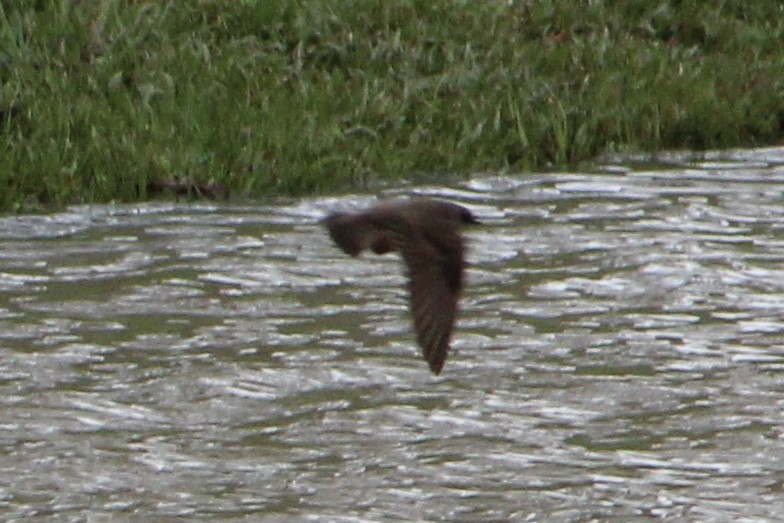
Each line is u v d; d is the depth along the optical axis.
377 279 26.62
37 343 23.39
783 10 43.47
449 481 19.09
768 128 37.56
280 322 24.47
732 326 24.42
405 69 36.72
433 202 11.99
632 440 20.33
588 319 24.64
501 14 39.50
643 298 25.64
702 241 28.72
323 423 20.77
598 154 35.69
